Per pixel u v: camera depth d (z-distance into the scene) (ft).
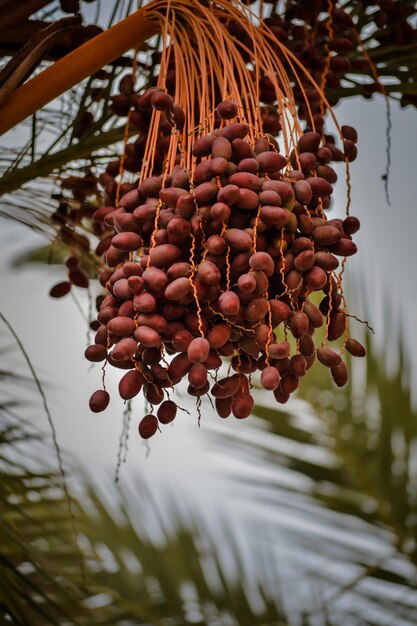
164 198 6.27
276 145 6.72
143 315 6.20
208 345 6.13
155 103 6.55
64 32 7.55
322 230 6.32
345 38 8.07
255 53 6.88
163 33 6.88
